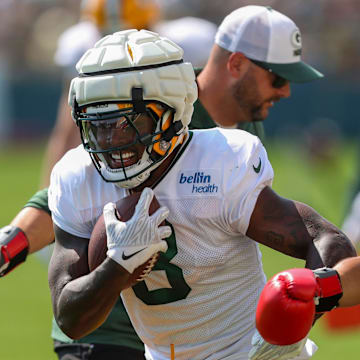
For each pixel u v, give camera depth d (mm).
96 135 8695
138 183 8836
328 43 74250
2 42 81562
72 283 8562
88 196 9203
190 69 9039
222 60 13203
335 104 70875
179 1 70875
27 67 80875
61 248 9156
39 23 81625
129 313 10078
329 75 71938
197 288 9328
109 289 8305
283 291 7887
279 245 8828
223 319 9523
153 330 9797
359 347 20078
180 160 9078
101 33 17703
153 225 8281
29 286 27922
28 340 20906
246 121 13406
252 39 13000
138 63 8578
